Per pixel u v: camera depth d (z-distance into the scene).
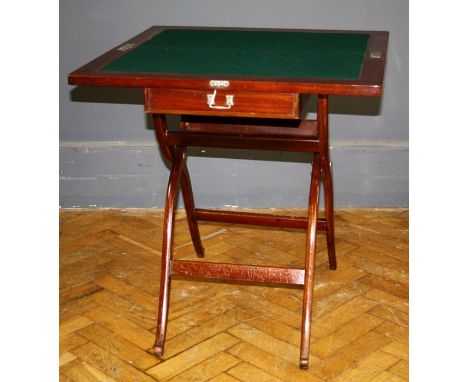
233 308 3.16
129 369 2.79
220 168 4.07
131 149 4.05
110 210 4.15
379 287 3.32
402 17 3.78
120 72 2.62
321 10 3.79
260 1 3.79
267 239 3.79
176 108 2.60
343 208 4.11
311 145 2.85
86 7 3.84
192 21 3.84
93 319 3.11
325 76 2.53
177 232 3.88
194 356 2.86
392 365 2.78
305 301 2.79
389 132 3.97
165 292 2.88
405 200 4.09
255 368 2.78
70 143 4.05
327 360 2.82
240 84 2.49
